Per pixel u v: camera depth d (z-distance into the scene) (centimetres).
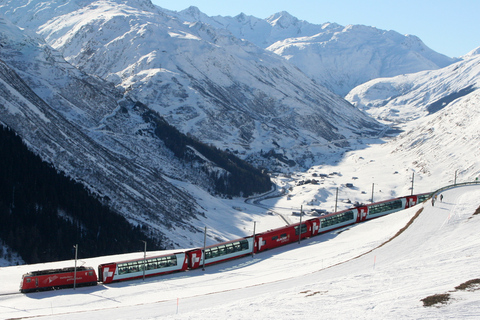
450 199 10938
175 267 8494
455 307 4384
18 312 6097
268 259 9075
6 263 10344
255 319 4688
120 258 9581
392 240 8306
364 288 5462
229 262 9144
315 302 5100
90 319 5462
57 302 6606
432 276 5566
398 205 12644
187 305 5906
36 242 11125
